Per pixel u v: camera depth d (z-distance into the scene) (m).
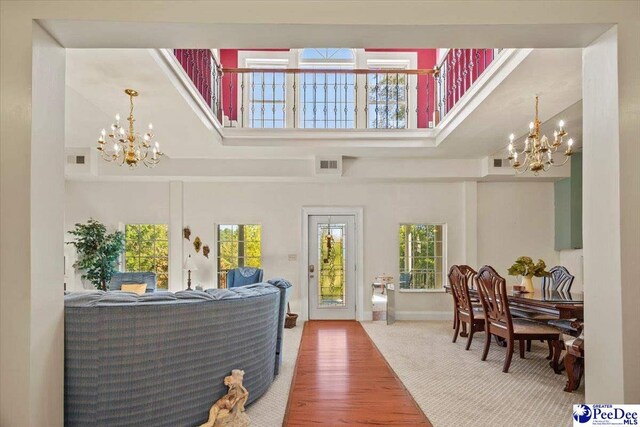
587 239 2.42
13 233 2.16
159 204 7.79
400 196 7.96
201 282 7.74
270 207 7.88
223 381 3.19
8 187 2.16
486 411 3.46
